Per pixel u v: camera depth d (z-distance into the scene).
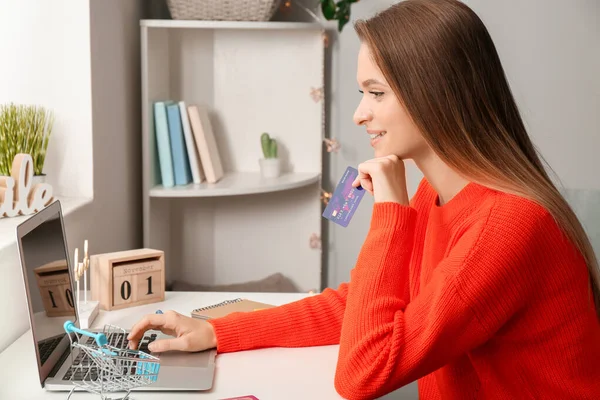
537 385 1.24
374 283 1.25
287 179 2.76
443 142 1.22
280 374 1.35
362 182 1.40
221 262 3.01
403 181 1.35
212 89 2.87
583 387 1.23
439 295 1.16
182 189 2.55
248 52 2.86
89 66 2.10
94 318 1.67
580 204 2.93
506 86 1.27
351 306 1.25
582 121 3.06
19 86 2.12
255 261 3.01
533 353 1.22
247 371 1.36
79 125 2.12
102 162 2.23
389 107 1.26
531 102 3.05
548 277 1.19
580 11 3.00
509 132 1.25
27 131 1.92
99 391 1.20
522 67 3.04
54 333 1.35
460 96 1.20
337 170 3.05
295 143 2.91
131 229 2.58
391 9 1.26
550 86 3.04
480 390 1.31
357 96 3.01
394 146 1.29
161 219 2.85
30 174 1.84
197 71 2.85
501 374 1.25
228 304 1.70
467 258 1.16
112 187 2.34
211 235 3.00
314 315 1.51
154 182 2.64
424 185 1.55
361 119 1.30
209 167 2.65
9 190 1.78
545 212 1.18
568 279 1.20
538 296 1.19
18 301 1.57
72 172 2.13
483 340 1.18
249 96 2.88
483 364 1.26
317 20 2.97
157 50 2.68
